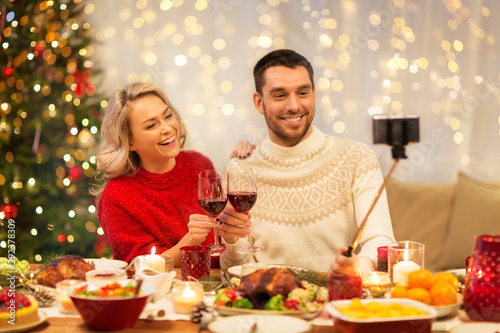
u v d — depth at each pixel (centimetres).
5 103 389
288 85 204
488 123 373
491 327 118
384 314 120
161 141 221
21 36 398
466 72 375
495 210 280
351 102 397
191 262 167
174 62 429
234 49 421
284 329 122
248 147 230
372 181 210
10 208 382
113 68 433
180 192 232
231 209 183
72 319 138
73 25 406
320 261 215
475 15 372
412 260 152
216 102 426
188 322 135
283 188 217
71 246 398
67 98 398
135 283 138
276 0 410
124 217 226
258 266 153
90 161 397
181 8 426
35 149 399
